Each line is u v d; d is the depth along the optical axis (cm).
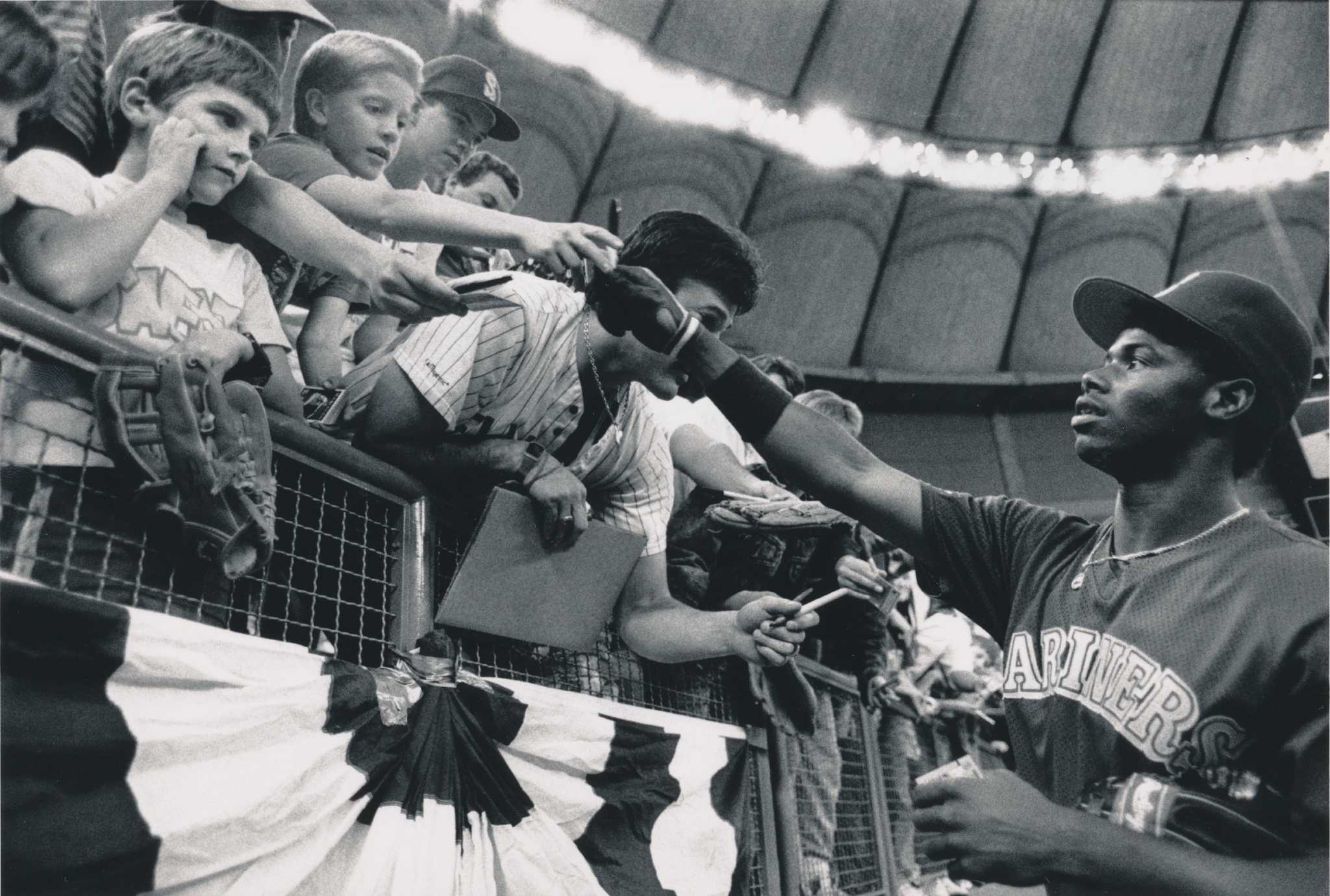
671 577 253
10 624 112
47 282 137
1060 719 129
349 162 228
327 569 184
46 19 173
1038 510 151
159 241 170
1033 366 1033
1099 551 138
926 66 928
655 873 199
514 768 178
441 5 675
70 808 114
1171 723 118
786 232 945
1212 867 106
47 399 137
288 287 218
